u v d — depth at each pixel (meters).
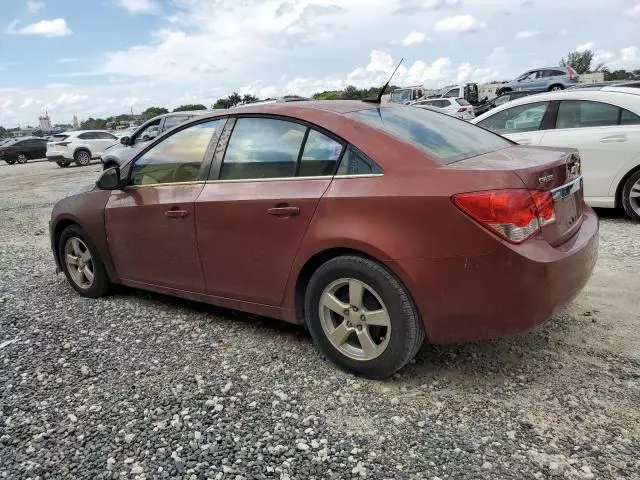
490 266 2.63
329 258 3.17
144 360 3.55
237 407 2.93
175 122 12.83
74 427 2.83
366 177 2.96
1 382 3.35
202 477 2.39
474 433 2.60
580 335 3.54
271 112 3.45
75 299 4.87
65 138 24.61
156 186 4.03
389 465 2.41
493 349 3.42
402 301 2.85
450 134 3.44
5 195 14.50
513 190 2.63
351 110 3.39
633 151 6.15
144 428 2.78
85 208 4.56
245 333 3.89
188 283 3.91
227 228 3.51
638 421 2.62
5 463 2.57
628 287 4.32
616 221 6.56
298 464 2.44
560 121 6.73
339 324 3.20
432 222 2.71
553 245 2.83
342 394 3.00
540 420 2.67
